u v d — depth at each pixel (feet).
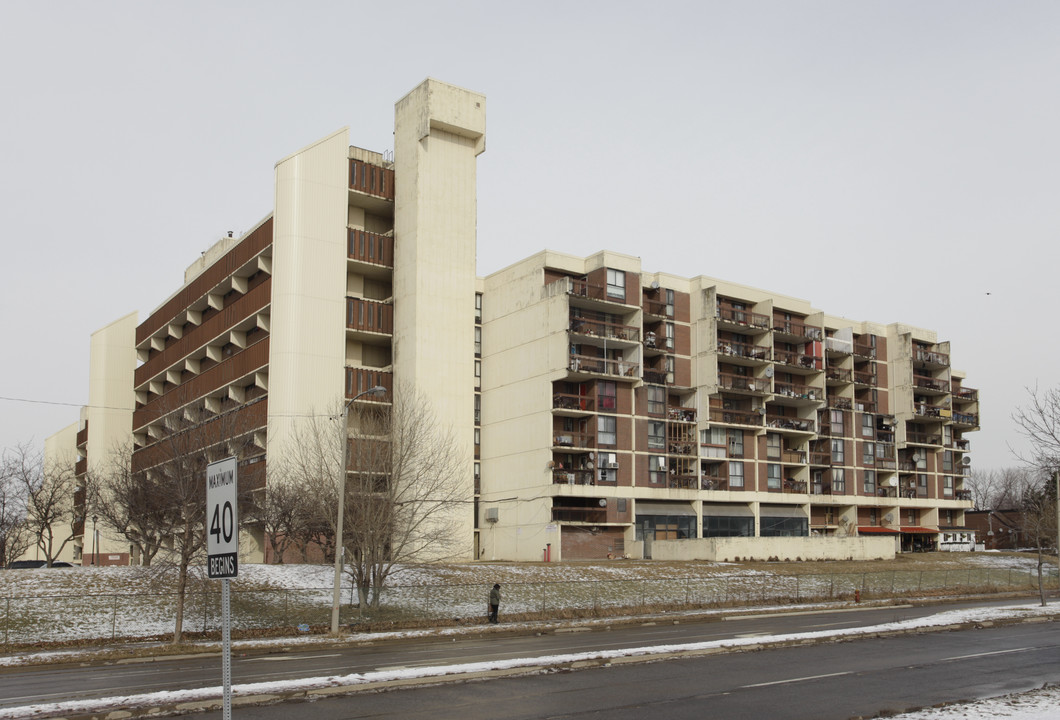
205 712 53.67
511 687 61.98
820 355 280.51
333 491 138.62
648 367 252.21
